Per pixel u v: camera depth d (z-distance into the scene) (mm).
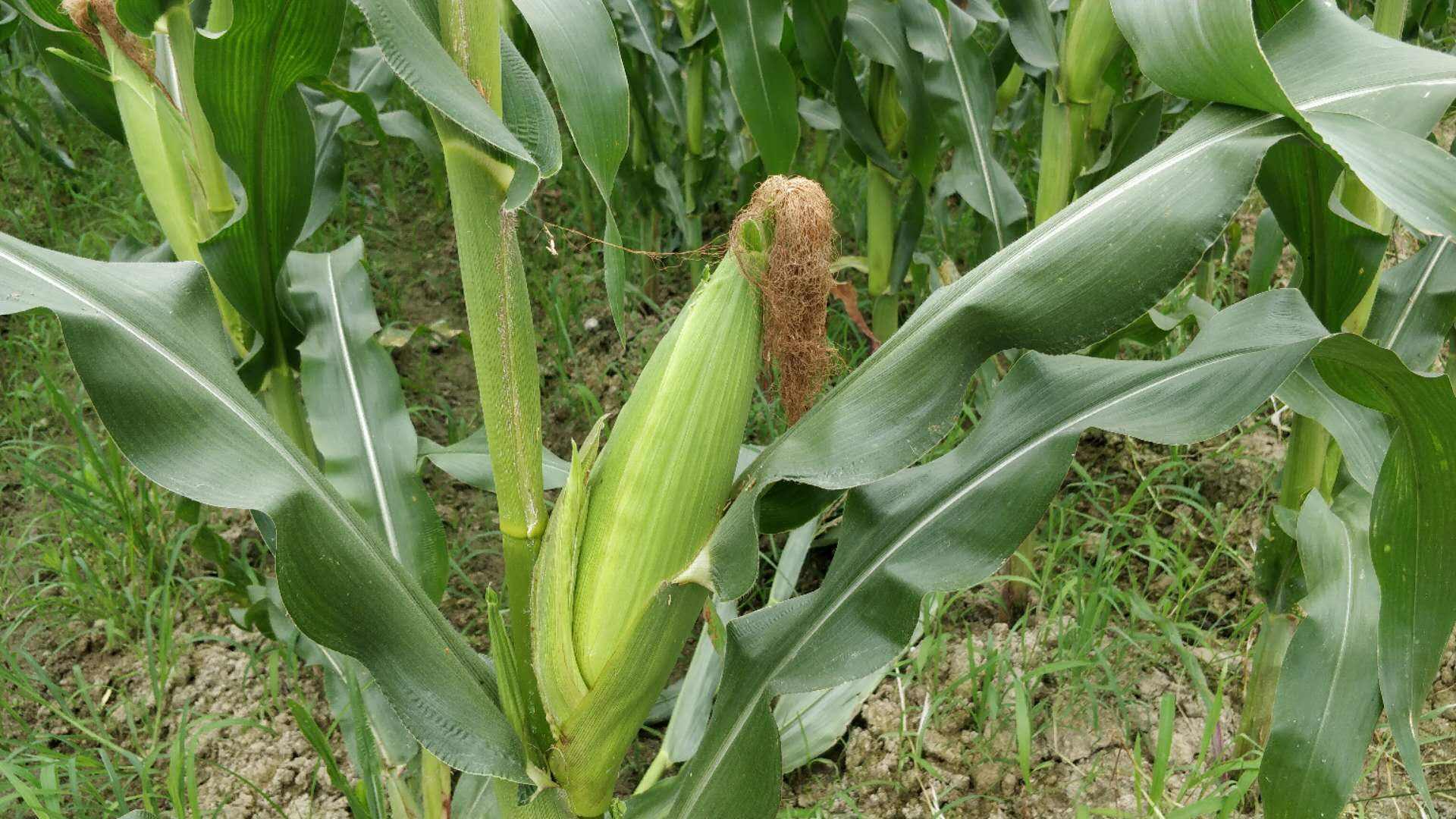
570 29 650
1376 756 1007
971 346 683
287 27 768
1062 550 1183
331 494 694
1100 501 1314
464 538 1353
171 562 1129
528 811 728
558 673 695
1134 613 1083
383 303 1763
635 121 1653
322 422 960
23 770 926
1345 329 894
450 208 1950
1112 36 1021
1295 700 818
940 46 1207
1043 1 1101
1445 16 1361
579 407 1562
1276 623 974
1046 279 671
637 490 677
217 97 796
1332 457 933
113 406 650
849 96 1257
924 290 1502
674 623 698
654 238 1737
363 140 2172
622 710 704
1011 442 724
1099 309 664
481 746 691
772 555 1272
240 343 961
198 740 1058
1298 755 811
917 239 1339
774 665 718
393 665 681
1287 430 1308
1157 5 668
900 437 676
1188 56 657
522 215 1853
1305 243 836
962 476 728
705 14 1497
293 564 656
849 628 713
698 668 1068
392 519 940
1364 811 956
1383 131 642
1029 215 1720
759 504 744
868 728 1084
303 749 1085
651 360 692
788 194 670
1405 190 620
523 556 694
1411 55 685
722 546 678
